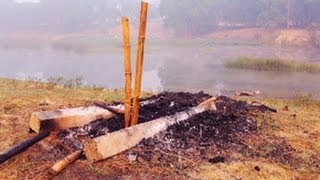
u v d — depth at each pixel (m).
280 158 5.40
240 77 38.34
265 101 12.03
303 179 4.88
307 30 93.56
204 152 5.27
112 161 4.84
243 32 112.50
